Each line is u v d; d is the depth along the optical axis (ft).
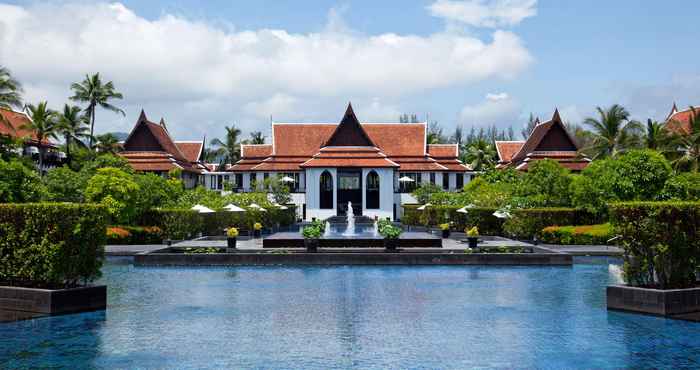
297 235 131.44
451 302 59.67
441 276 77.82
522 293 64.90
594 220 119.65
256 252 93.40
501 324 50.08
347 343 44.14
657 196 113.91
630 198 114.83
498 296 63.05
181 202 144.87
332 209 207.62
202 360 39.75
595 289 67.51
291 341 44.68
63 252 54.34
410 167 233.55
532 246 98.22
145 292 65.46
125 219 115.65
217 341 44.57
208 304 58.54
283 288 68.23
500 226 133.90
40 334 46.21
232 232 97.30
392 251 93.76
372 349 42.55
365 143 211.82
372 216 206.49
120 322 50.70
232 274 79.66
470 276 77.71
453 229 151.23
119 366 38.32
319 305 58.18
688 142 138.62
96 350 41.93
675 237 53.01
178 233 118.93
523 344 43.80
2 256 55.06
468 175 244.22
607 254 96.73
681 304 51.96
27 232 54.60
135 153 235.81
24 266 54.49
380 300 60.85
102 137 222.07
